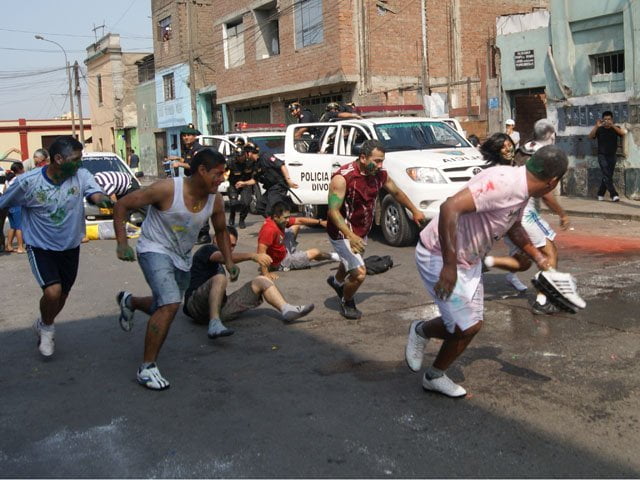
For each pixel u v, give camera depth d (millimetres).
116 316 6680
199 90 32531
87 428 4012
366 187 5699
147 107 39219
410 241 9938
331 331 5809
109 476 3412
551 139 6012
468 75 23422
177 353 5375
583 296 6590
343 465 3426
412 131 10742
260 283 5980
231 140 16500
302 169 11914
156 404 4344
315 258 8609
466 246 3863
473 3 23344
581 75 14719
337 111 13359
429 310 6371
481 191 3627
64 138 4961
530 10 24547
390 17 21781
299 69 23484
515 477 3238
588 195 14828
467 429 3787
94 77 45969
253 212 15750
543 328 5621
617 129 13477
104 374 4961
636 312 5969
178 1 33188
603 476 3225
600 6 14016
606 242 9602
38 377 4957
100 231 11969
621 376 4500
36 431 3998
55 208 5016
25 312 7031
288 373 4824
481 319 4012
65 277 5332
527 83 16266
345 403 4230
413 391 4387
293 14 23375
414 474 3305
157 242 4652
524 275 7617
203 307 5941
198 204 4594
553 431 3725
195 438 3814
